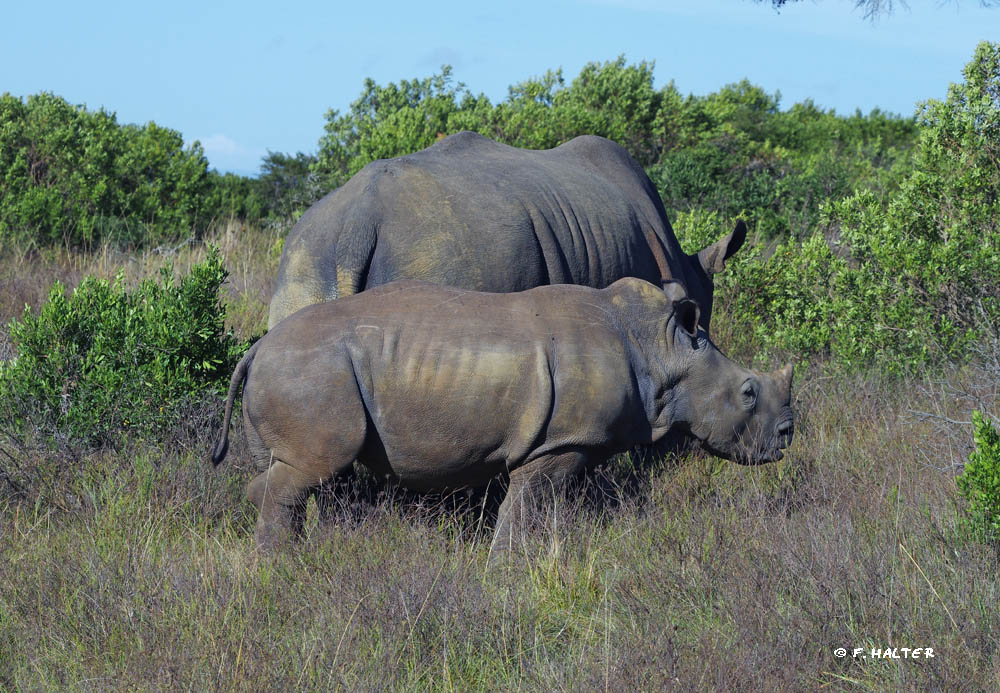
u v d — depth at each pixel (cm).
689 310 2211
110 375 2530
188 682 1478
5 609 1706
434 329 1977
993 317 3238
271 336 2000
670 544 2028
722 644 1608
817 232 4069
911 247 3359
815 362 3506
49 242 5025
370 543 1925
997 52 3672
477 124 6266
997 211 3491
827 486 2333
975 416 1948
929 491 2214
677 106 8031
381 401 1961
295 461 1969
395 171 2461
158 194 5725
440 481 2056
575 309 2073
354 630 1617
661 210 3172
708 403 2214
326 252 2391
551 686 1502
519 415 1981
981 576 1783
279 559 1905
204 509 2169
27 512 2161
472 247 2416
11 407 2502
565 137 6359
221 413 2558
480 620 1656
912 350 3291
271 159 7519
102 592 1706
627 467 2491
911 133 10519
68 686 1502
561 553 1931
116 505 2116
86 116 5966
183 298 2684
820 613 1677
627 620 1736
